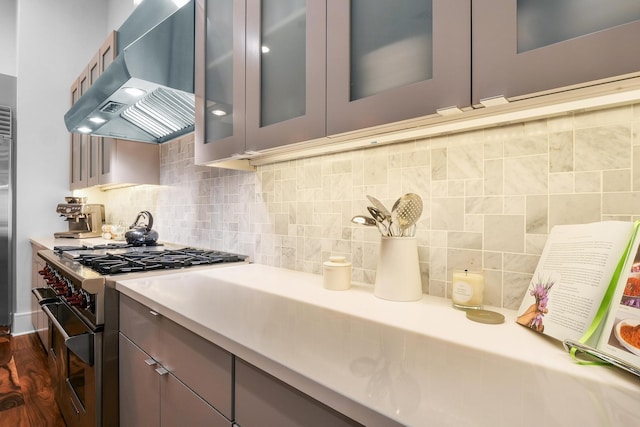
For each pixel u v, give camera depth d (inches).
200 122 55.1
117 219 123.9
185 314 32.3
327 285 43.2
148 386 39.6
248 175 65.9
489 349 24.4
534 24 23.4
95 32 135.7
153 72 52.9
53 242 101.2
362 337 26.6
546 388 18.6
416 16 29.9
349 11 33.7
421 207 37.7
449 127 35.6
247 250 65.9
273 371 22.1
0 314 118.6
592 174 30.0
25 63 122.2
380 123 31.2
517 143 34.2
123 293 46.1
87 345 46.1
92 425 46.8
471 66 25.6
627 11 20.5
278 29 42.7
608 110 29.2
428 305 36.2
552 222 32.1
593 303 24.3
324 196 52.2
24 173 122.0
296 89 40.5
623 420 15.4
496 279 35.5
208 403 29.5
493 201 35.8
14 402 76.2
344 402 17.7
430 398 17.3
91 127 77.8
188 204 83.4
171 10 63.0
